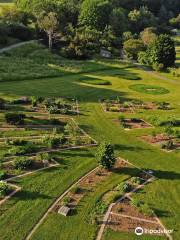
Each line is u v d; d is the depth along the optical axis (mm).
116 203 39344
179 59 120375
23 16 128000
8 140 50562
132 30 154250
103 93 77562
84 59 110438
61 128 56750
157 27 162125
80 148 50656
